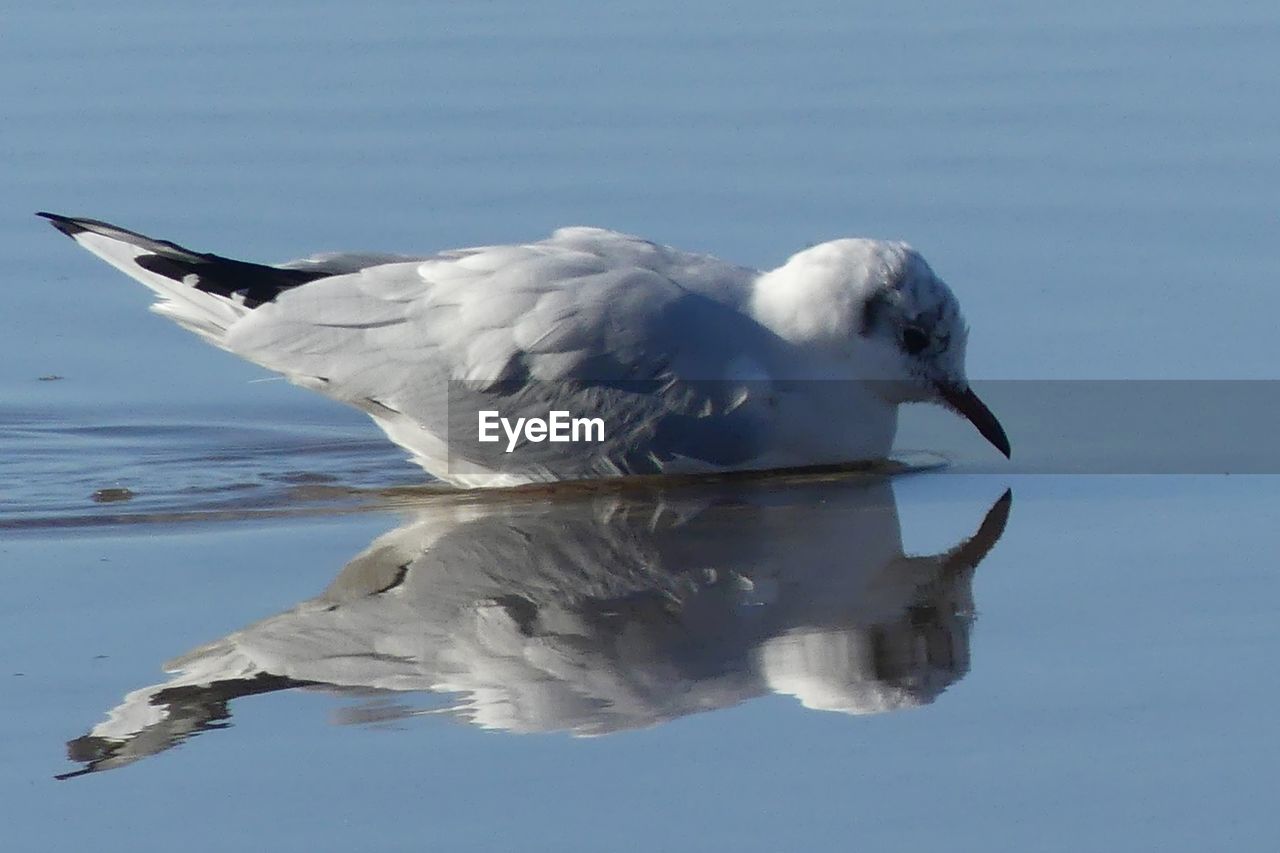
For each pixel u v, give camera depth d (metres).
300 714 10.31
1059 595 12.09
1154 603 11.88
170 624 11.61
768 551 13.09
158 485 14.72
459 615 11.86
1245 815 9.13
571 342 14.19
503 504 14.25
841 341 14.60
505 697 10.55
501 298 14.32
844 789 9.45
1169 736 9.98
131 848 8.88
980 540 13.21
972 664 10.99
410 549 13.09
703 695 10.61
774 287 14.79
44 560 12.84
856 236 18.34
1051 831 9.02
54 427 15.91
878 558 12.82
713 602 12.03
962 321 14.75
